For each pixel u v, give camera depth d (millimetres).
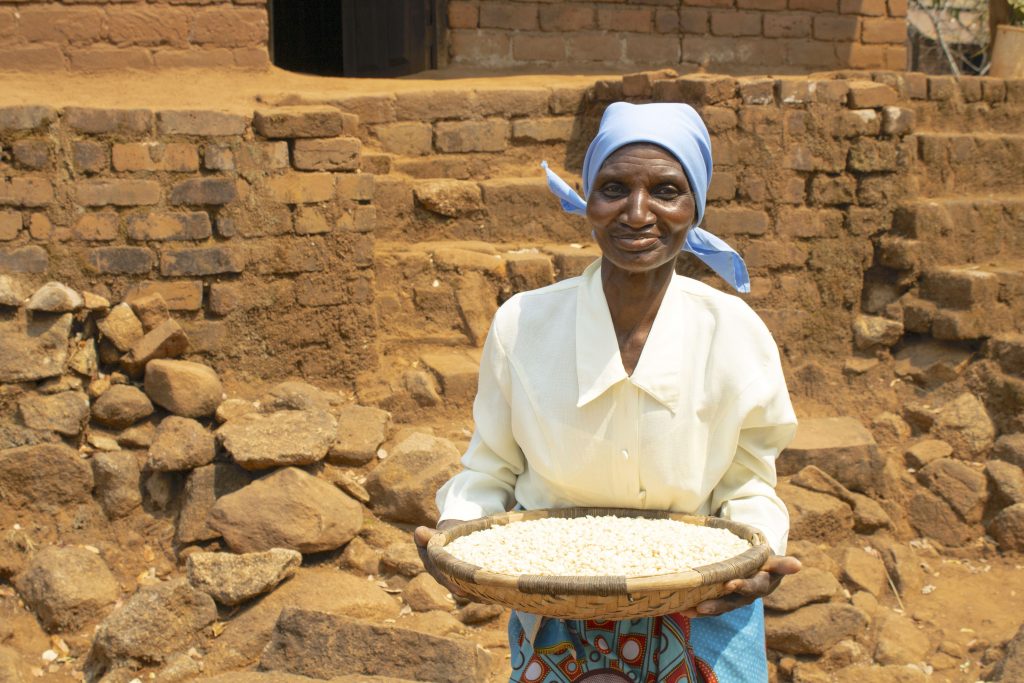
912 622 4293
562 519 2455
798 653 4082
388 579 4328
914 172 5938
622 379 2297
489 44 7469
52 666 4062
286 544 4293
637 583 2018
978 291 5379
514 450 2555
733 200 5609
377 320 5359
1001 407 5258
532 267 5473
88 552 4355
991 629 4258
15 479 4453
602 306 2332
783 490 4719
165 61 6305
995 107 6797
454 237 5863
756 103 5578
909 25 17625
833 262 5719
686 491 2387
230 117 4973
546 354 2381
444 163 6074
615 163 2248
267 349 5109
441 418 5055
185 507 4480
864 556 4531
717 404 2336
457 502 2521
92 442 4637
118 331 4809
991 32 7875
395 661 3746
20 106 4766
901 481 4957
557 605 2072
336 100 5930
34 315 4668
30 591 4230
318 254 5141
